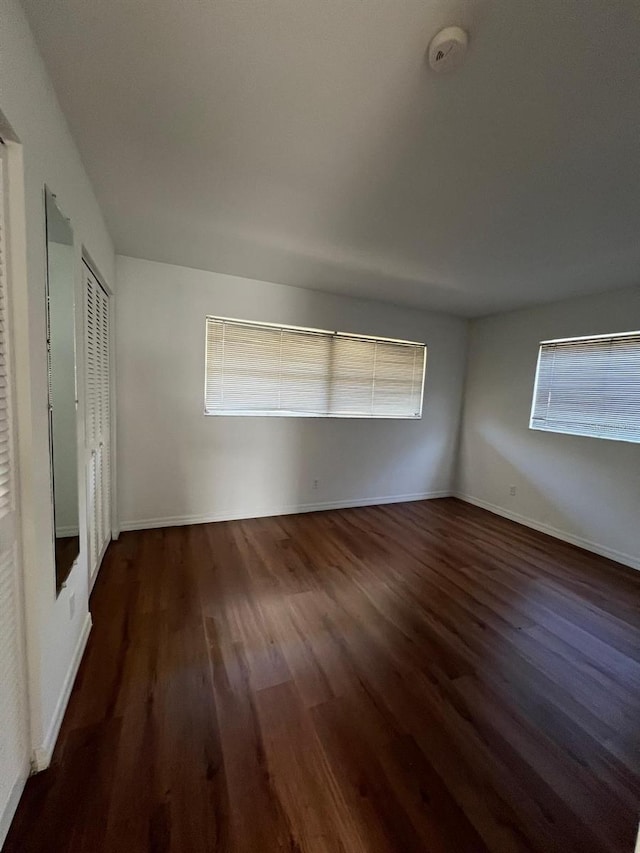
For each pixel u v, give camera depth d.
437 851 0.99
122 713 1.36
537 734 1.37
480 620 2.08
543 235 2.13
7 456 0.98
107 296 2.50
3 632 0.95
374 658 1.73
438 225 2.07
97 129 1.40
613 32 0.94
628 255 2.36
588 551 3.15
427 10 0.91
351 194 1.79
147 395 2.99
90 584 2.03
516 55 1.02
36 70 1.05
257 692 1.49
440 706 1.47
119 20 0.97
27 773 1.10
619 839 1.04
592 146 1.38
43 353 1.15
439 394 4.39
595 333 3.20
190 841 0.98
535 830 1.05
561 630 2.02
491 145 1.40
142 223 2.19
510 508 3.92
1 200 0.93
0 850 0.93
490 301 3.61
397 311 3.99
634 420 2.96
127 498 3.03
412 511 4.00
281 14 0.94
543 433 3.60
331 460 3.87
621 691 1.60
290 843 0.99
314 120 1.31
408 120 1.29
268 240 2.37
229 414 3.32
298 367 3.59
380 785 1.15
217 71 1.12
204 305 3.09
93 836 0.98
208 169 1.63
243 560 2.65
